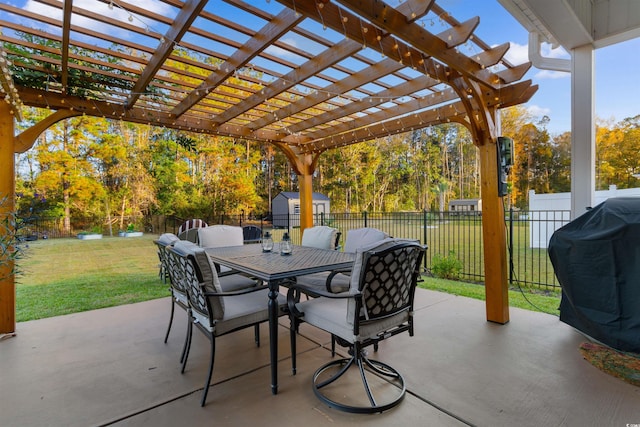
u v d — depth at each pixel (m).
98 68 2.96
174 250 2.15
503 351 2.56
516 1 3.09
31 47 2.54
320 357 2.53
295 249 3.43
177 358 2.52
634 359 2.37
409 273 2.03
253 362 2.45
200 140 16.67
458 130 24.28
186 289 2.24
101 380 2.19
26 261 7.35
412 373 2.23
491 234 3.23
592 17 3.46
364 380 1.83
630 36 3.36
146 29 2.29
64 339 2.90
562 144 18.97
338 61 2.72
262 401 1.94
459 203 18.55
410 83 3.46
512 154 3.34
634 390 2.00
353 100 3.89
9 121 3.11
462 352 2.55
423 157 24.00
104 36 2.38
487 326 3.11
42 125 3.37
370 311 1.86
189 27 2.19
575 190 3.64
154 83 3.26
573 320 2.83
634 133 10.92
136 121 4.05
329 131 5.25
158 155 15.53
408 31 2.18
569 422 1.71
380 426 1.70
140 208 15.65
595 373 2.20
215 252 3.21
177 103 3.91
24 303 4.05
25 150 3.26
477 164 23.94
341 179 22.34
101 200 14.51
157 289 4.76
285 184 22.89
